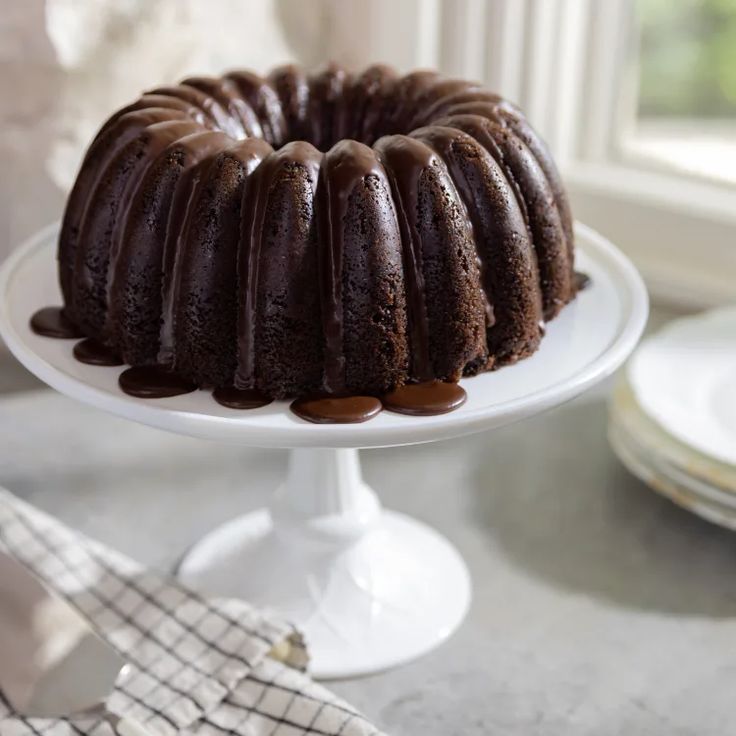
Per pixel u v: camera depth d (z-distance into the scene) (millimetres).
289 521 919
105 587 879
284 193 787
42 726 797
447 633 891
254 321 795
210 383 809
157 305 812
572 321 867
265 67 1113
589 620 903
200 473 1021
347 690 861
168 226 804
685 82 1156
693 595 921
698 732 834
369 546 925
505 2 1112
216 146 811
